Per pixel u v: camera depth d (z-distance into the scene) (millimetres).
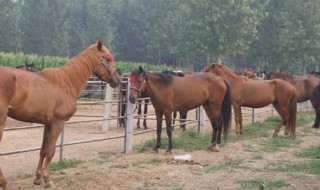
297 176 8422
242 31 41188
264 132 14695
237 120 13906
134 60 76688
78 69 7195
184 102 10703
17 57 28594
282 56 52000
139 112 14766
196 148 11312
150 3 73375
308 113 22297
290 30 48906
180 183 7715
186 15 48406
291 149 11578
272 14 55812
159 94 10391
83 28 68750
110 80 7680
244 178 8203
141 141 12133
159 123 10656
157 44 63969
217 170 8836
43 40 61438
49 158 6984
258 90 13508
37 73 6828
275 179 8148
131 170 8602
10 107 6363
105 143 11867
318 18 48594
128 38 76438
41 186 7195
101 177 7945
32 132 13258
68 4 68188
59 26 62469
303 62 50562
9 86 6262
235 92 13555
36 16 61406
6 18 59000
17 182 7461
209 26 41438
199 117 13555
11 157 9617
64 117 6961
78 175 8062
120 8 77250
